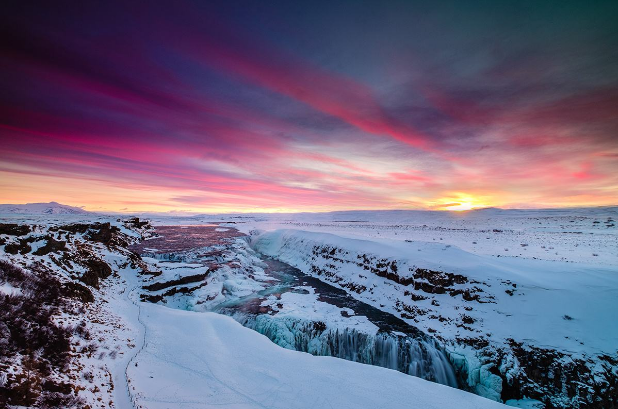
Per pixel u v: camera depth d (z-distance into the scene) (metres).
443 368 18.75
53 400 8.73
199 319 21.28
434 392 13.88
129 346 15.34
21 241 19.30
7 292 13.10
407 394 13.53
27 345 10.64
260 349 17.28
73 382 10.18
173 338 17.39
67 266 20.92
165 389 12.05
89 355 12.70
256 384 13.40
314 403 12.26
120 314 19.59
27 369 9.33
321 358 16.64
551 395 15.62
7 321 11.28
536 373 16.66
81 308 16.69
